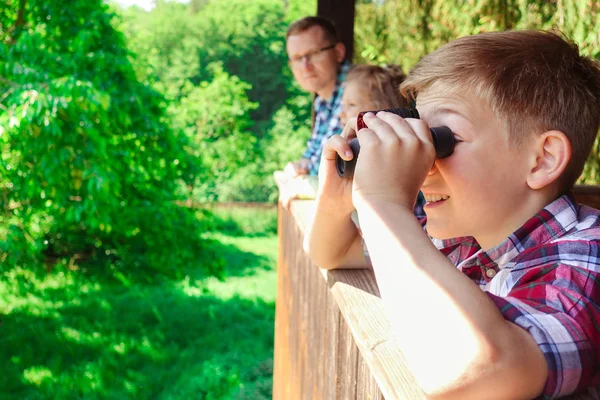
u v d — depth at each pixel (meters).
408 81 1.02
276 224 20.94
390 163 0.84
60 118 6.50
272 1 26.92
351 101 2.53
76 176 6.76
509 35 0.98
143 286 12.58
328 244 1.34
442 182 0.97
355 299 1.18
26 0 8.82
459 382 0.67
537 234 0.92
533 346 0.69
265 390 7.86
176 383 8.57
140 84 9.60
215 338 10.41
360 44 5.10
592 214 0.94
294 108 25.58
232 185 21.88
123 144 9.36
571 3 3.27
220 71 19.39
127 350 9.71
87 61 8.59
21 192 7.12
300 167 3.42
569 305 0.74
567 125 0.92
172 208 10.05
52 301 11.38
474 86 0.93
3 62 6.99
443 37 4.63
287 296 3.19
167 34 26.70
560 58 0.95
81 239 12.70
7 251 7.63
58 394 8.09
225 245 18.97
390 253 0.77
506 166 0.93
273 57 26.67
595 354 0.72
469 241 1.21
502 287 0.89
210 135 18.34
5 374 8.55
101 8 9.12
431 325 0.69
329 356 1.56
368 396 1.09
